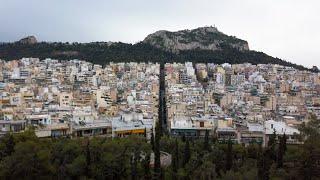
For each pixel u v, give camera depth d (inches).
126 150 7293.3
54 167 6668.3
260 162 6747.1
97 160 7017.7
